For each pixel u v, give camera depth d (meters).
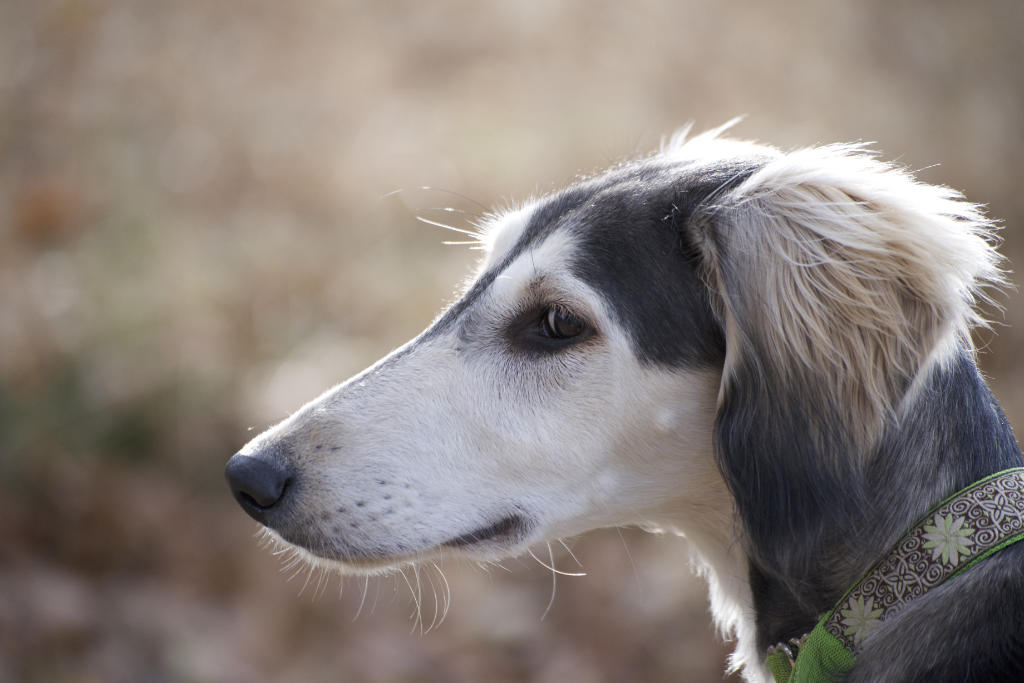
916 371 5.27
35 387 11.84
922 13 24.05
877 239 5.42
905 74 21.58
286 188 16.58
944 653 4.85
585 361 5.68
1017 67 22.34
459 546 5.80
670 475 5.83
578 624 10.46
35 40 19.20
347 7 22.33
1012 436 5.67
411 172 17.19
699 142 6.67
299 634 10.38
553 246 5.80
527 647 10.23
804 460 5.27
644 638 10.20
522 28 22.03
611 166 7.48
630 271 5.62
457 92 20.00
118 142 17.06
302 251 14.87
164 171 16.64
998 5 24.67
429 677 9.91
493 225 7.23
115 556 10.87
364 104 19.05
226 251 14.64
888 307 5.35
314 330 13.43
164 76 18.94
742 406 5.34
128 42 19.70
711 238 5.52
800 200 5.54
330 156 17.41
